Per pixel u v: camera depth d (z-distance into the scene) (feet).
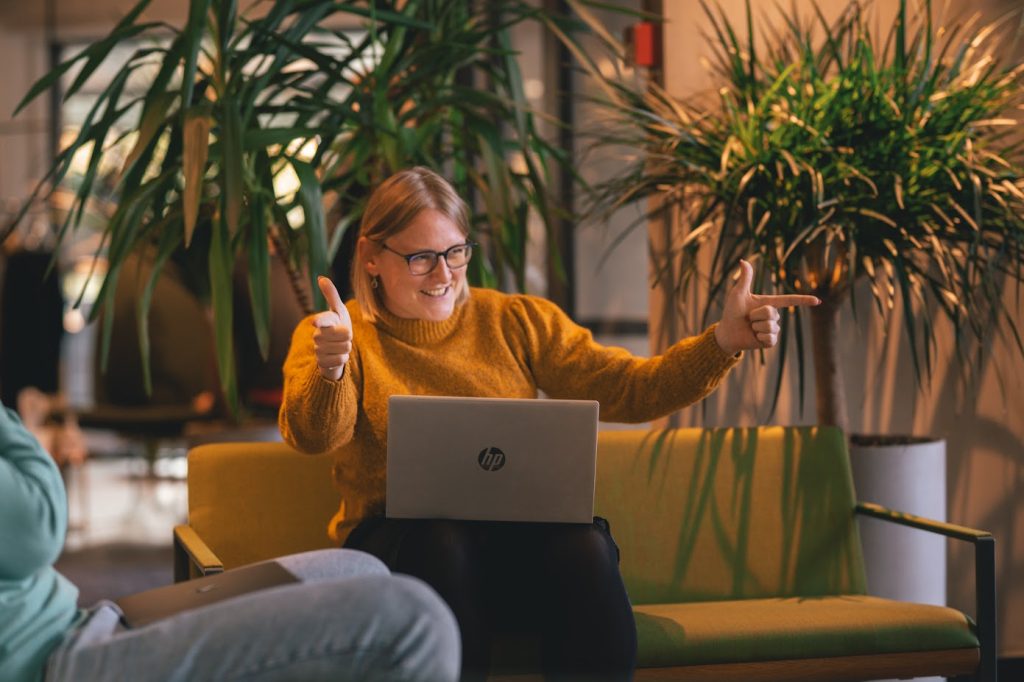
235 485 8.21
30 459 4.92
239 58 9.61
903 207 8.59
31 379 20.74
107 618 5.26
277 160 9.94
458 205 7.82
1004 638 10.57
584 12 9.80
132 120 27.27
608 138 10.09
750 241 9.44
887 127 8.87
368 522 7.33
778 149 8.88
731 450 8.75
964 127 9.09
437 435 6.91
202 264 11.64
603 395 7.90
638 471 8.61
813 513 8.75
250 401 16.43
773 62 9.64
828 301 9.60
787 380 10.75
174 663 4.75
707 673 7.29
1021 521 10.50
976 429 10.50
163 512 20.94
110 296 9.11
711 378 7.56
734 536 8.63
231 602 4.90
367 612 4.80
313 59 9.89
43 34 29.30
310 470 8.34
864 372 10.80
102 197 19.89
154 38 9.97
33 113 29.27
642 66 11.14
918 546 9.45
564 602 6.61
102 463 27.63
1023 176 9.08
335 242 10.09
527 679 6.95
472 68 14.37
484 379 7.80
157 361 19.86
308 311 10.84
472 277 10.55
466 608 6.57
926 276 9.08
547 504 6.94
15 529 4.78
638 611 7.89
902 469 9.37
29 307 20.71
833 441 8.88
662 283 10.84
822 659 7.42
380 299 7.93
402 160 10.21
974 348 10.44
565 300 15.56
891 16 10.48
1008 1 10.27
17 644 4.85
